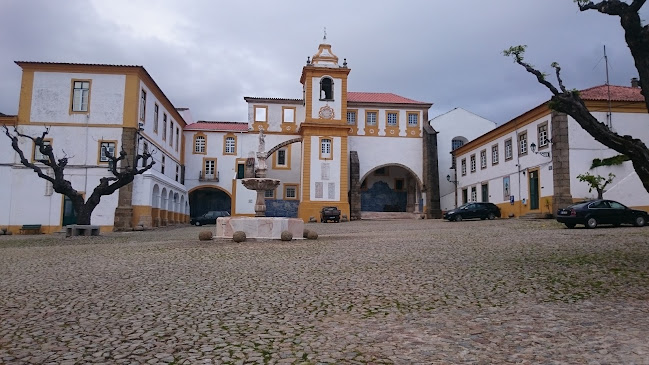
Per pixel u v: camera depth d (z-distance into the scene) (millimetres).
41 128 32438
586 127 9734
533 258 11508
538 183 29828
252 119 47188
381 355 4738
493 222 28594
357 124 46438
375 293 7836
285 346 5047
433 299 7332
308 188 41469
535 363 4457
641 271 9367
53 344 5117
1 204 31812
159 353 4809
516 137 33031
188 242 18344
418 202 46281
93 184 32156
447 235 19594
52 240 22047
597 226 22156
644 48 9453
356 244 16375
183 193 44719
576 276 9008
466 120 48281
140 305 7062
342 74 42938
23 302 7297
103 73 33031
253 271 10375
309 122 42000
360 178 45812
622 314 6234
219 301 7340
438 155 47812
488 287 8164
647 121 27016
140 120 34062
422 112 47094
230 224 19078
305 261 11938
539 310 6523
